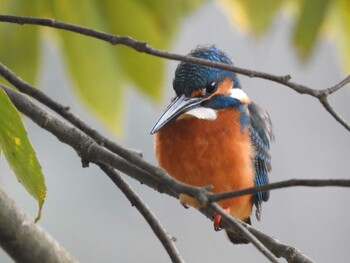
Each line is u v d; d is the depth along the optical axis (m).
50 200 16.11
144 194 17.28
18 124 6.24
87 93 9.34
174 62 16.77
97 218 16.16
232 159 9.73
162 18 9.32
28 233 8.02
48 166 16.30
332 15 10.23
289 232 17.92
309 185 5.67
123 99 9.35
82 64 9.31
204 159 9.68
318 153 18.78
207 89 9.89
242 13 10.27
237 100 10.16
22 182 6.40
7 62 9.37
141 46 6.68
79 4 9.20
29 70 9.45
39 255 8.07
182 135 9.71
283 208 17.97
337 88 6.48
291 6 10.13
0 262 15.12
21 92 7.82
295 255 7.38
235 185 9.80
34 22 6.86
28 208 15.86
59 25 6.86
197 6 10.18
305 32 9.80
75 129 7.94
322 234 17.92
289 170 18.64
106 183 16.36
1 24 9.29
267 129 10.71
